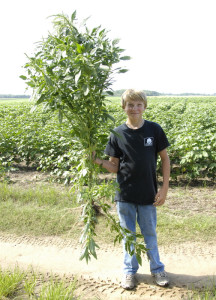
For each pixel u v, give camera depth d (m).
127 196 3.19
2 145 9.23
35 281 3.18
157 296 3.11
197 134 8.02
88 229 2.68
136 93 3.02
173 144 8.01
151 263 3.30
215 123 10.55
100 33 2.64
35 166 9.45
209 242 4.26
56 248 4.23
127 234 3.06
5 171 8.05
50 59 2.57
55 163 7.97
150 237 3.27
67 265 3.78
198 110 18.44
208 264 3.73
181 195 6.45
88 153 2.82
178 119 13.90
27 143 9.04
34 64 2.44
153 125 3.15
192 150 7.32
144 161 3.10
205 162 7.51
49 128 10.48
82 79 2.52
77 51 2.46
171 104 33.50
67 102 2.66
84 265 3.78
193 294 3.12
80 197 2.77
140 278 3.45
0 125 11.92
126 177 3.17
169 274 3.52
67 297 2.88
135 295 3.13
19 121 13.09
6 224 4.91
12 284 3.10
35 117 14.12
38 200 6.01
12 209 5.45
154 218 3.27
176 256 3.93
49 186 7.05
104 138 2.93
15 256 4.02
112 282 3.38
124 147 3.13
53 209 5.46
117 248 4.17
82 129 2.74
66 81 2.53
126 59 2.65
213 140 7.70
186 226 4.70
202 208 5.64
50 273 3.55
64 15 2.58
